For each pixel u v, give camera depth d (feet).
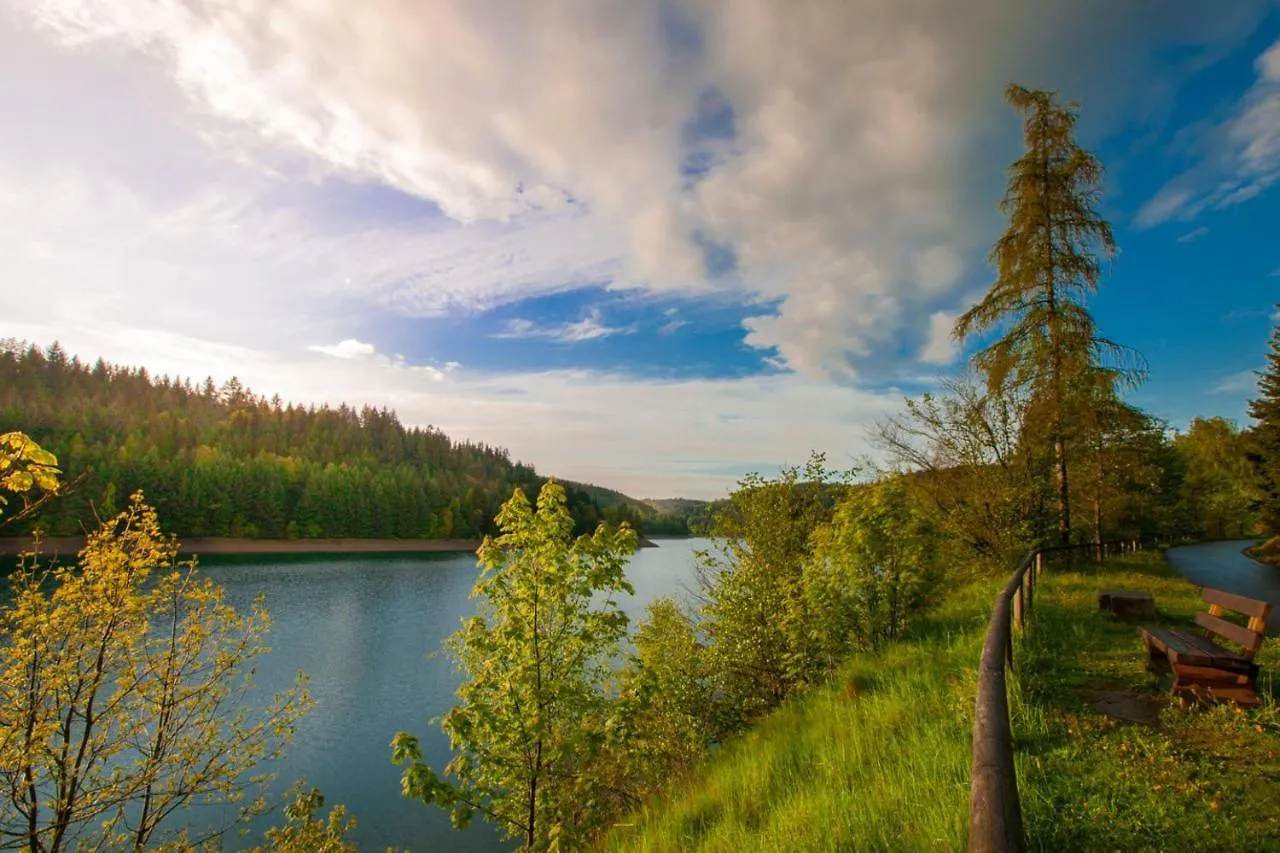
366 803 62.59
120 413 507.30
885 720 20.77
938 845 11.98
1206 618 21.80
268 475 410.72
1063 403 55.67
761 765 21.71
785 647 40.63
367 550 391.24
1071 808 12.82
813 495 50.39
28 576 27.50
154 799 30.48
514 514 26.78
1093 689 20.35
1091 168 57.26
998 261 61.05
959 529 57.88
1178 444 150.00
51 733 26.55
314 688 96.84
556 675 26.78
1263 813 12.18
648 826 21.16
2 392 498.28
